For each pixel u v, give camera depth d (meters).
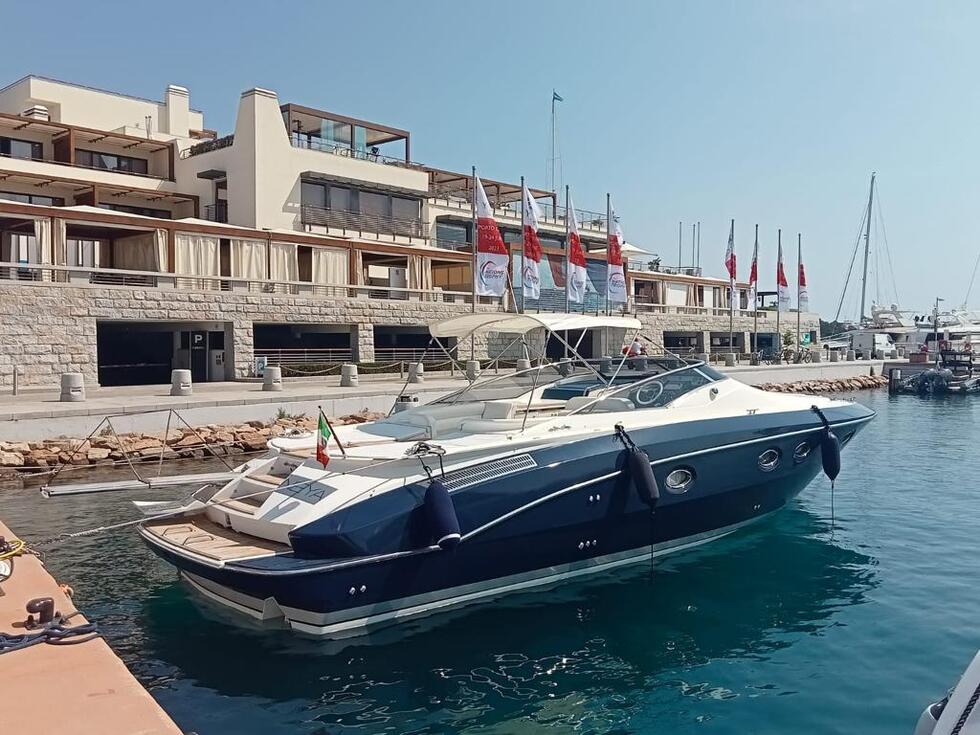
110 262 29.73
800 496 13.12
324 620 6.89
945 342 48.53
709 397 10.03
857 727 5.51
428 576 7.33
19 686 4.37
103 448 16.33
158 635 7.03
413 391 23.16
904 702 5.87
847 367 45.91
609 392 9.53
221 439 17.83
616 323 10.63
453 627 7.27
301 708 5.80
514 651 6.80
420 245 40.12
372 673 6.35
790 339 55.00
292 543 6.70
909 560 9.37
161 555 7.47
